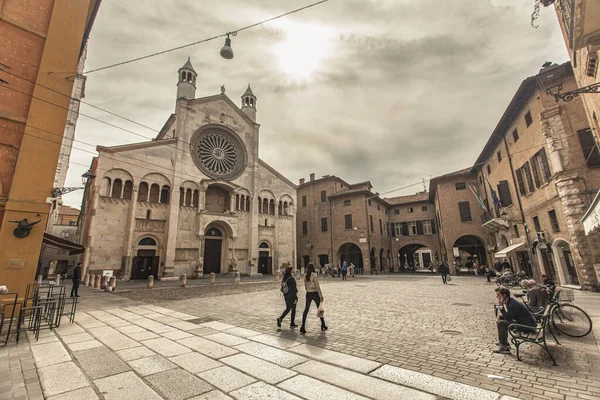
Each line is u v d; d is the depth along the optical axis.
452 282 23.58
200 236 31.19
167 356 5.71
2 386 4.31
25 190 9.74
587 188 14.89
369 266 37.81
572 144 15.56
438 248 43.81
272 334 7.34
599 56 9.84
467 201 35.03
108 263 25.44
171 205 29.75
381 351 5.85
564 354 5.54
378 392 4.01
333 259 40.72
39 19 10.98
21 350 6.15
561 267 16.92
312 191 45.69
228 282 25.62
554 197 16.64
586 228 11.69
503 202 24.61
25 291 9.32
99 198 25.78
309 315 9.88
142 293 17.33
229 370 4.94
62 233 45.25
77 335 7.41
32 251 9.62
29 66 10.57
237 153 38.09
